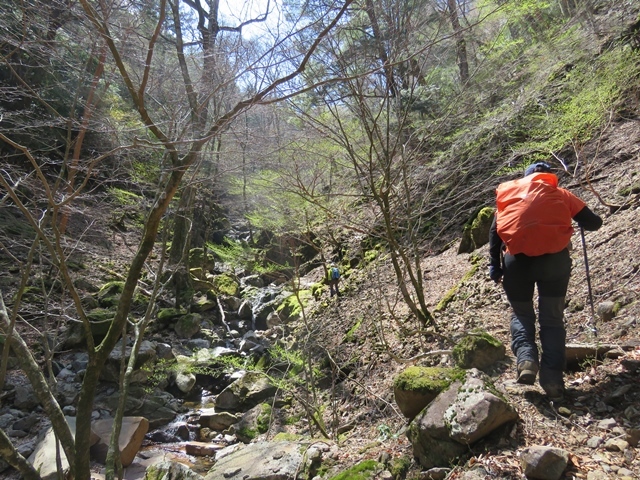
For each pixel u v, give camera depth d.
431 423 3.14
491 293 5.91
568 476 2.51
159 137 2.96
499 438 2.94
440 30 5.03
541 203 3.17
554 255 3.15
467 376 3.29
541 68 7.22
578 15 7.16
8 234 8.21
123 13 3.21
